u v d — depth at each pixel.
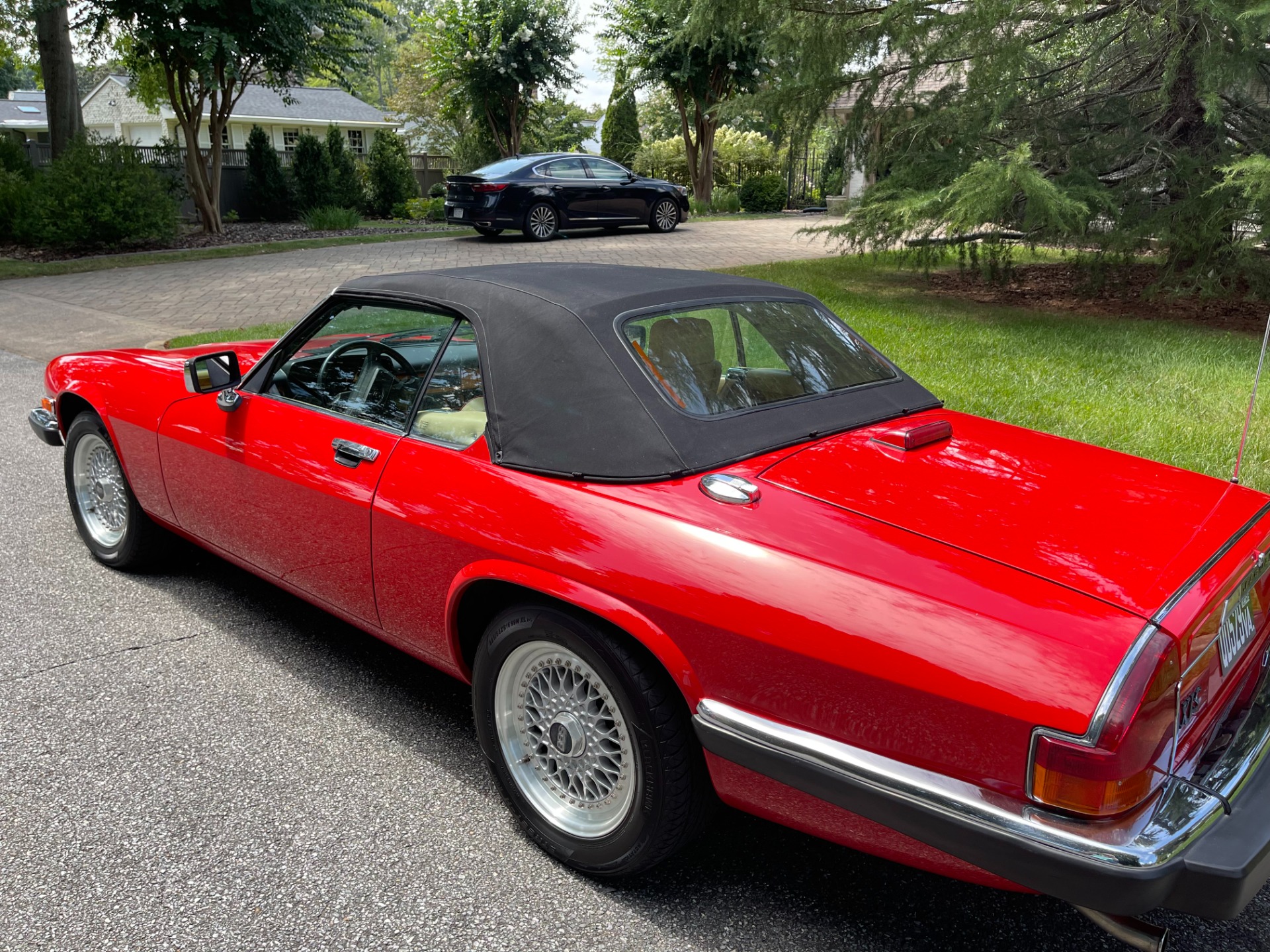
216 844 2.59
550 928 2.30
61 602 4.09
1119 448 5.59
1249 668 2.29
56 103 20.61
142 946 2.23
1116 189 10.81
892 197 11.45
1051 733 1.74
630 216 19.41
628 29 27.61
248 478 3.38
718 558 2.13
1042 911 2.39
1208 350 8.28
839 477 2.41
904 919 2.35
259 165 25.41
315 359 3.25
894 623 1.93
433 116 45.41
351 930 2.29
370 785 2.88
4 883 2.44
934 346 8.35
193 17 18.67
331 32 20.80
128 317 11.40
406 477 2.78
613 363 2.51
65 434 4.63
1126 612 1.87
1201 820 1.78
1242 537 2.29
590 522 2.31
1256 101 10.82
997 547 2.09
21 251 18.27
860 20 11.31
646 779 2.27
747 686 2.09
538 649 2.48
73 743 3.06
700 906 2.39
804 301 3.29
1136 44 10.88
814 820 2.11
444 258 15.90
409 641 2.97
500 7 27.47
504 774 2.63
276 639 3.81
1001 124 10.96
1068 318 10.09
